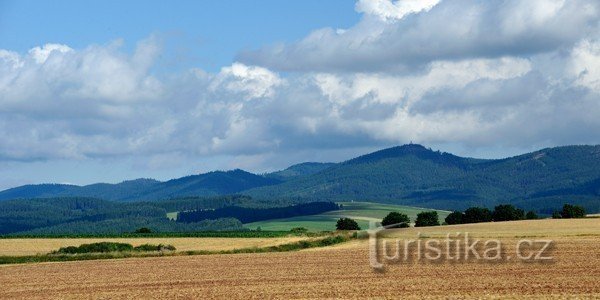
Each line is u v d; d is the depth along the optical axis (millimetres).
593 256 63219
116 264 69438
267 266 63250
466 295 40812
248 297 42812
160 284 51000
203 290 46844
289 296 42719
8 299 45188
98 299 43875
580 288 42531
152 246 88312
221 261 70188
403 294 41969
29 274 60938
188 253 82312
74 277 57438
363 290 44250
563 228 105625
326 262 65375
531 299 38875
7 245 107562
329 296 42188
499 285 44688
